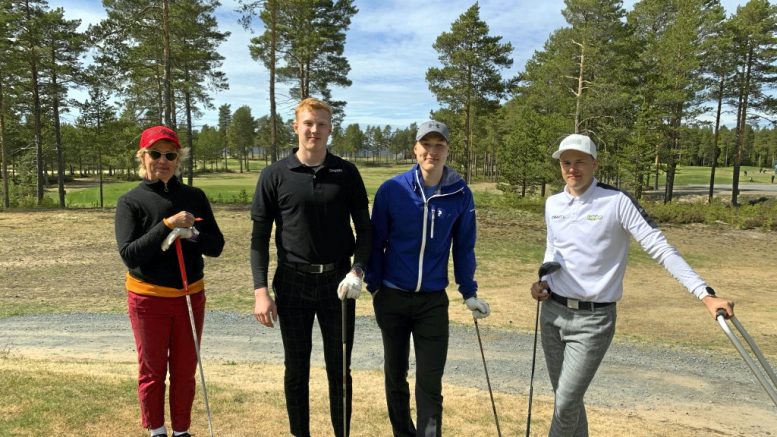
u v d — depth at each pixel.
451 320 10.12
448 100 39.16
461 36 37.66
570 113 32.94
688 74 35.56
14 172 43.78
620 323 10.70
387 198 3.19
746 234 24.22
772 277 15.91
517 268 15.80
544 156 34.53
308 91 33.22
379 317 3.30
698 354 8.62
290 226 3.03
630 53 33.03
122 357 7.28
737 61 36.72
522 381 6.94
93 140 32.38
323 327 3.15
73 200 37.16
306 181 2.98
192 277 3.14
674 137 37.72
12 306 10.40
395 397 3.34
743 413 6.17
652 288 13.99
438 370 3.17
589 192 3.07
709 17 35.62
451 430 4.32
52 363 5.94
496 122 58.22
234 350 7.91
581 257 3.02
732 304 2.48
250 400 4.50
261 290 2.97
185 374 3.19
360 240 3.15
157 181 3.08
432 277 3.15
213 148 93.94
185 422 3.25
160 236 2.87
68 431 3.41
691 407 6.30
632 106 33.56
